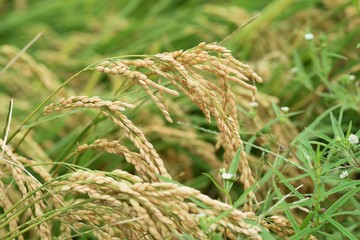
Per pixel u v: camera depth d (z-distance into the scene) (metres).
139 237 2.34
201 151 3.81
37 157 3.61
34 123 2.76
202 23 5.07
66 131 4.45
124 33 5.34
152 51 4.95
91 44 5.36
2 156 2.64
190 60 2.56
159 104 2.46
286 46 4.72
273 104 3.13
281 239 2.60
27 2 6.15
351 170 2.57
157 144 4.02
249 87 2.52
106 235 2.41
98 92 4.64
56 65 5.14
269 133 3.12
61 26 5.86
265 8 4.90
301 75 3.90
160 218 2.10
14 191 3.34
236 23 4.86
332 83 3.71
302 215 3.24
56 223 2.83
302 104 4.12
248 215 2.20
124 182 2.27
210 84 2.60
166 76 2.53
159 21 5.35
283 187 3.29
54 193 2.38
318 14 4.87
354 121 3.93
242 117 3.68
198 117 4.16
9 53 4.22
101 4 5.96
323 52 3.68
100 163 3.83
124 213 2.25
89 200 2.29
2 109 4.20
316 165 2.41
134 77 2.50
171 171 4.03
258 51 4.84
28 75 4.05
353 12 4.55
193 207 2.18
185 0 5.71
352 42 4.33
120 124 2.44
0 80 4.66
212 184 3.86
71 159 3.26
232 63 2.53
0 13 6.19
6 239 2.43
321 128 3.79
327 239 2.72
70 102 2.53
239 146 2.48
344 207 3.08
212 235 2.18
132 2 5.79
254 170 3.51
